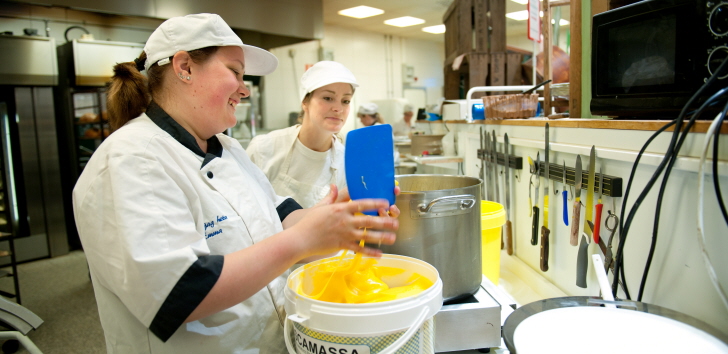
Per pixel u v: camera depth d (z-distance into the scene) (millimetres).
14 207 4078
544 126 1470
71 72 4125
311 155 1807
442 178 1337
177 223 829
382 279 1000
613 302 857
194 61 916
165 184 842
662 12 923
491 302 1060
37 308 3033
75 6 3533
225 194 993
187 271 765
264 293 1043
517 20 7656
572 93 1557
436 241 1035
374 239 839
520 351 696
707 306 846
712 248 823
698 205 760
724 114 725
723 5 795
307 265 995
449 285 1052
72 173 4332
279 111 7465
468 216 1060
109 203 815
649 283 1009
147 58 949
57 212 4289
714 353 677
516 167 1714
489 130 2092
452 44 4262
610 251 1116
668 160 877
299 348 811
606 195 1140
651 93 977
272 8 4977
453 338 1027
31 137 4094
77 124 4281
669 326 754
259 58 1145
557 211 1441
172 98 963
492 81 3658
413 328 748
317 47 7926
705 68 844
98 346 2492
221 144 1127
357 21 7793
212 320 938
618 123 1046
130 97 1002
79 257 4246
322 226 827
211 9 4406
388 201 871
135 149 844
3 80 3826
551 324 782
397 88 9430
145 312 781
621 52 1060
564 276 1409
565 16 6469
